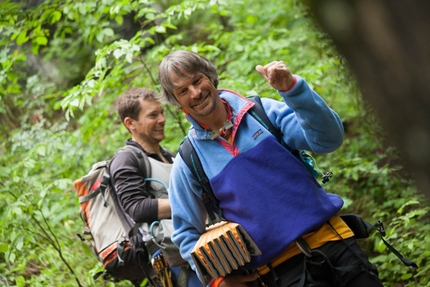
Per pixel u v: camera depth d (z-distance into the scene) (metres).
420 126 1.66
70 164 8.56
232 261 4.13
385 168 7.84
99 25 8.28
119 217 5.65
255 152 4.05
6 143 10.01
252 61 9.23
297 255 4.16
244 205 4.09
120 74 8.23
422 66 1.60
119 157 5.66
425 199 1.79
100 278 7.46
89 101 7.10
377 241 7.12
